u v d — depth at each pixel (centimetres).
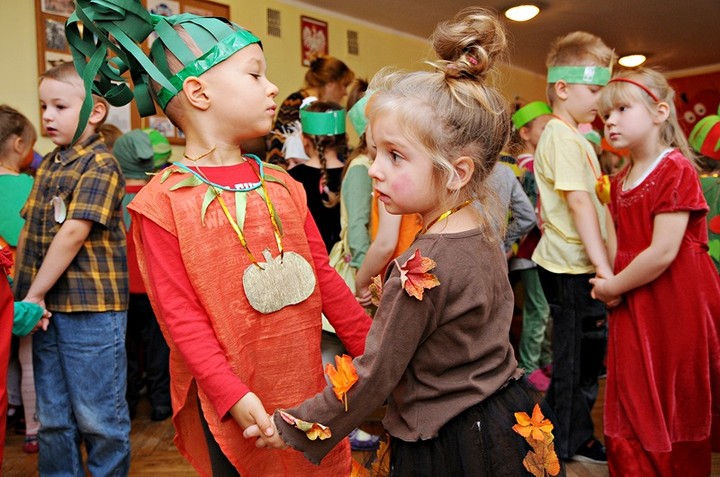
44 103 167
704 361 160
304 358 111
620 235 175
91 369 165
